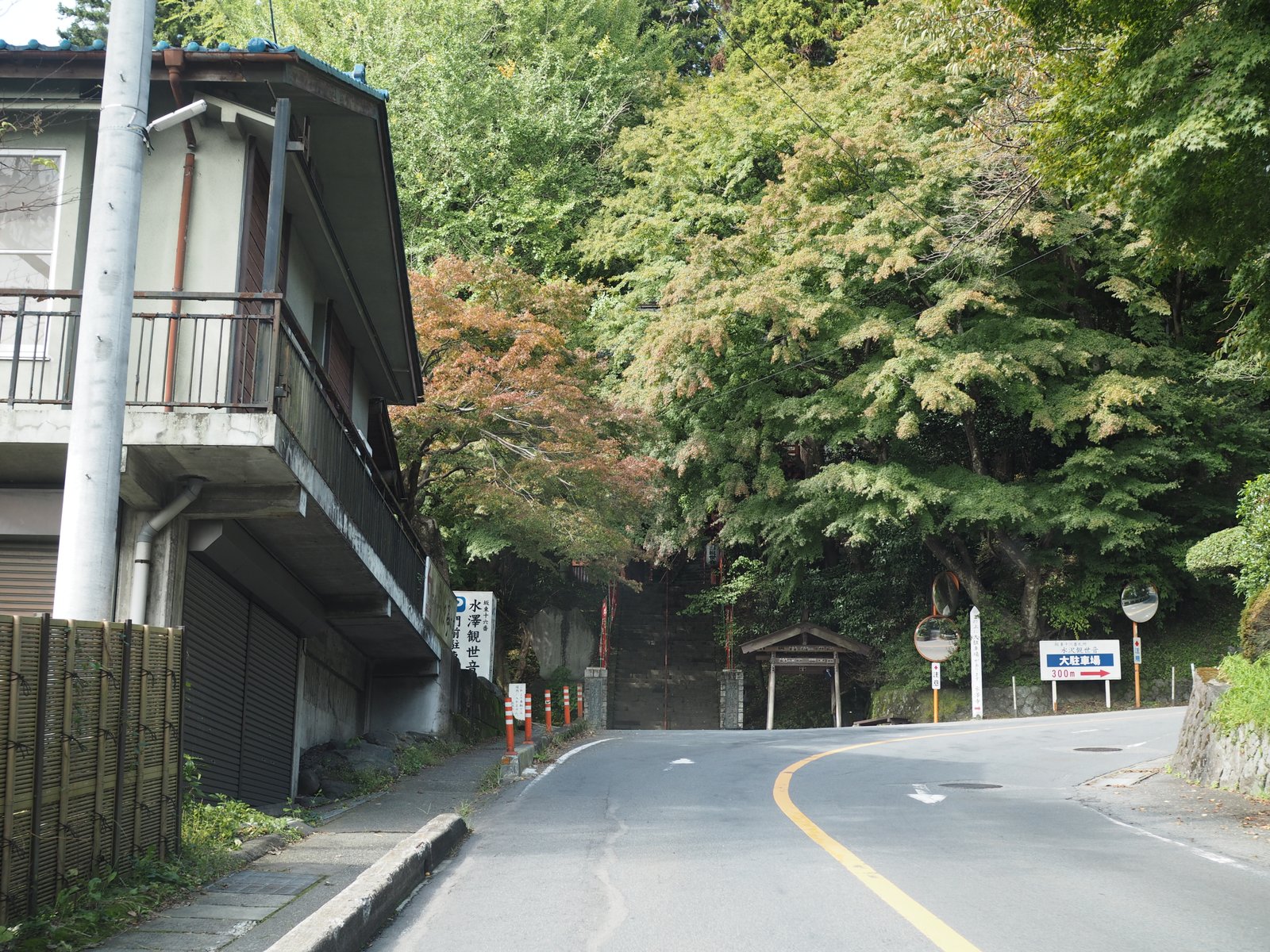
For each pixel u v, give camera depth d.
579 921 6.53
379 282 15.75
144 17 8.45
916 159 30.41
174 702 7.91
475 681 24.20
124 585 10.21
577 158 41.28
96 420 7.90
